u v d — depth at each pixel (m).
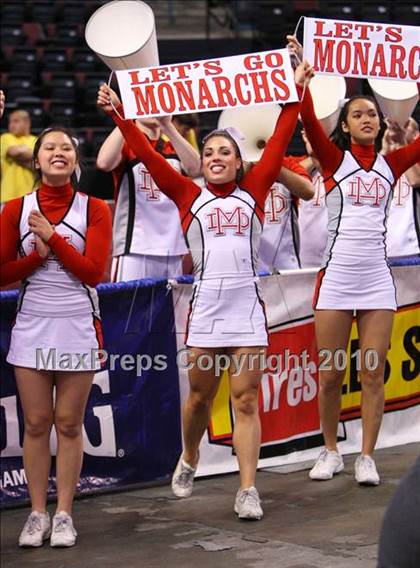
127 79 6.41
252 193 6.33
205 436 7.38
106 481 7.02
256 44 21.31
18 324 5.98
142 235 7.68
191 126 8.30
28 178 13.88
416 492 3.49
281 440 7.60
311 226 8.56
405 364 8.12
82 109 19.27
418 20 19.59
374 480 6.80
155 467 7.21
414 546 3.45
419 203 8.52
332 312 6.82
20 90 19.41
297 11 20.98
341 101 7.71
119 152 7.47
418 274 8.13
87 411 6.92
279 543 5.73
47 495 6.76
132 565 5.52
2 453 6.66
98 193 8.71
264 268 8.10
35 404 5.96
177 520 6.33
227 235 6.27
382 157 6.86
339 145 6.88
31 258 5.84
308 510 6.38
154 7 25.44
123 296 7.00
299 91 6.46
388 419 8.06
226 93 6.43
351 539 5.71
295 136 16.02
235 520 6.26
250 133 7.66
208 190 6.35
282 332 7.57
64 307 5.93
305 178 6.98
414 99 7.49
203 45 22.03
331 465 7.12
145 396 7.15
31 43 21.23
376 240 6.80
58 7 22.34
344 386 7.82
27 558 5.75
